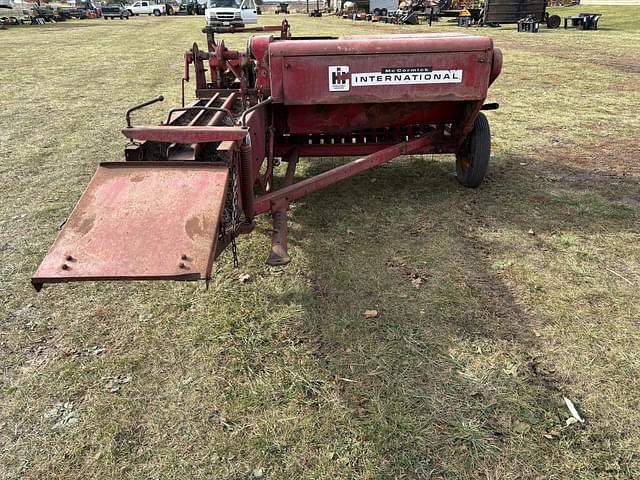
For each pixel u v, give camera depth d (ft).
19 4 174.60
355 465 7.72
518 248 13.61
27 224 15.52
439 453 7.86
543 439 8.04
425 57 13.46
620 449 7.88
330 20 131.85
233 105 15.01
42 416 8.69
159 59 53.52
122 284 12.41
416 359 9.71
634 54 50.42
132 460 7.89
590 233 14.35
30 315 11.32
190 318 11.07
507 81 37.27
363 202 16.61
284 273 12.67
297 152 16.35
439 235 14.37
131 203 8.49
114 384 9.32
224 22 87.35
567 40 64.90
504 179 18.38
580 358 9.67
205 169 9.04
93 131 25.91
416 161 20.47
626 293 11.61
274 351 10.03
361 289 11.91
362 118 15.43
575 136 23.54
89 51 61.67
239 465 7.77
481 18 96.78
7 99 33.91
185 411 8.71
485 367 9.49
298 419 8.50
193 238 7.91
